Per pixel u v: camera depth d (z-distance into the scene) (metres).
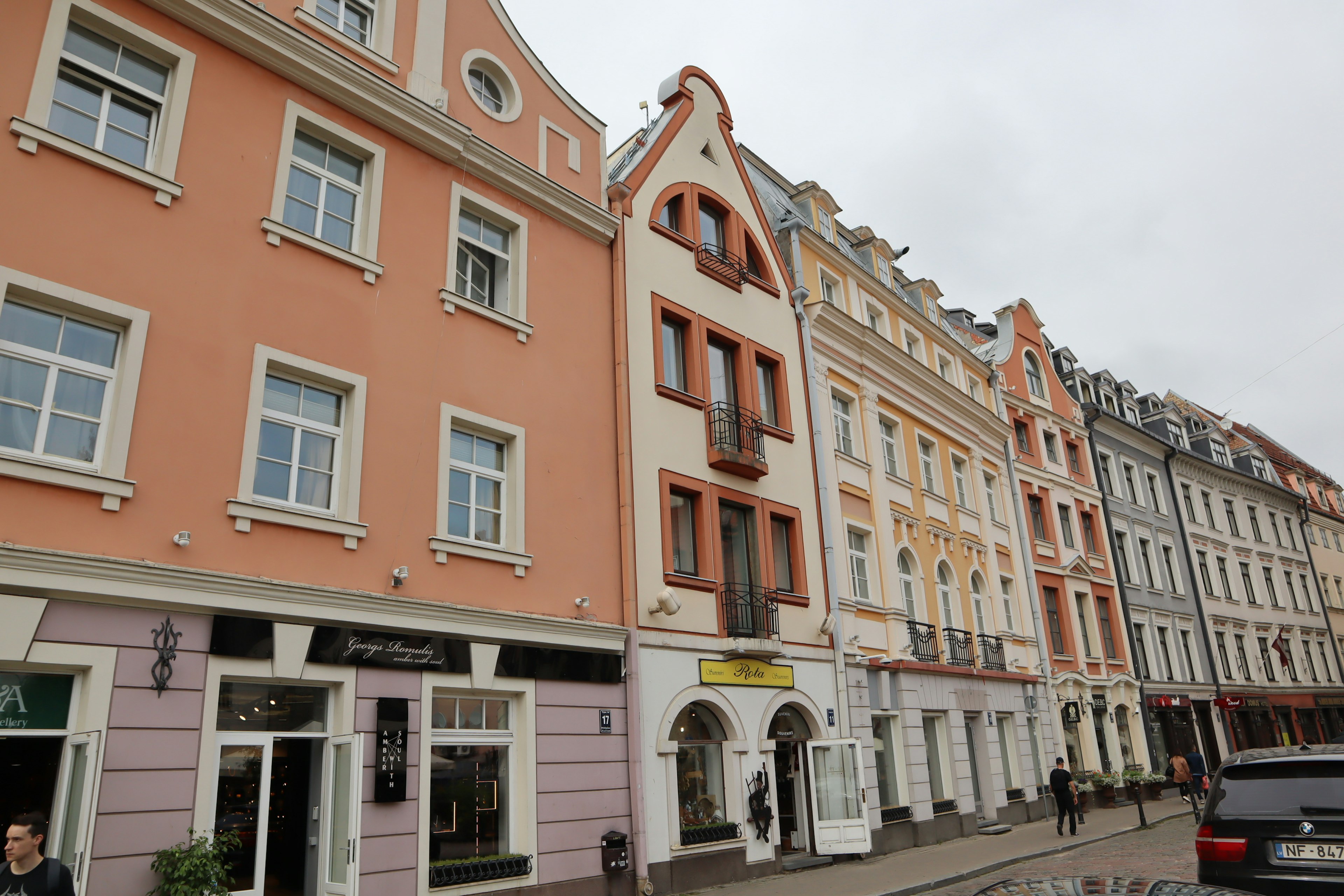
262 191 11.29
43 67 9.68
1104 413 35.72
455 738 11.70
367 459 11.49
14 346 8.97
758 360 19.22
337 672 10.52
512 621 12.47
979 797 22.53
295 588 10.17
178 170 10.54
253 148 11.34
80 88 10.18
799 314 20.45
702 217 19.14
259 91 11.61
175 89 10.77
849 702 18.30
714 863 14.45
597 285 15.86
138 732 8.79
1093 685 29.20
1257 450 48.12
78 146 9.66
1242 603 40.97
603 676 13.66
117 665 8.80
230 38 11.40
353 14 13.37
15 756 8.24
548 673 12.85
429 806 11.04
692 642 15.27
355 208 12.57
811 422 19.86
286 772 10.20
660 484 15.65
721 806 15.30
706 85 20.20
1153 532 36.94
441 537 11.95
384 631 11.01
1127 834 20.38
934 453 25.02
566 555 13.74
